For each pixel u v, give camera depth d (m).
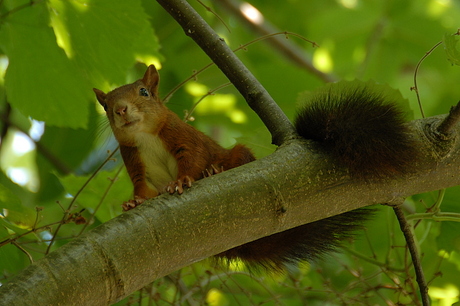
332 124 7.39
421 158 7.34
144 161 10.13
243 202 6.56
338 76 20.47
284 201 6.75
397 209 7.73
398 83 20.91
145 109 9.83
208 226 6.36
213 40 8.95
